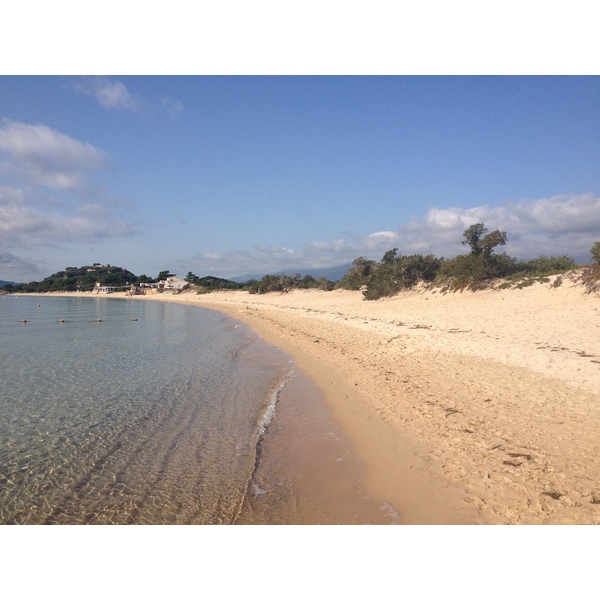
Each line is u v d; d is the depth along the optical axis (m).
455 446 7.25
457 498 5.75
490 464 6.49
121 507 6.30
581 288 21.36
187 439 8.95
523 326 17.48
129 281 142.38
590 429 7.40
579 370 10.76
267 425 9.62
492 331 17.22
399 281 36.62
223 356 19.00
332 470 7.09
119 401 11.98
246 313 43.66
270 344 21.56
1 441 9.05
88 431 9.61
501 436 7.43
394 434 8.17
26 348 23.11
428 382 11.27
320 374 13.91
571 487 5.64
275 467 7.42
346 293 49.19
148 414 10.73
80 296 125.81
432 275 35.59
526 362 12.01
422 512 5.57
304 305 44.03
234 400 11.79
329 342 19.91
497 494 5.69
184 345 23.33
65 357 19.91
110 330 32.72
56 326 36.53
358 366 14.19
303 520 5.70
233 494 6.57
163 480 7.12
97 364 17.92
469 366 12.34
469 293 28.34
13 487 6.99
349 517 5.67
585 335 14.72
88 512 6.18
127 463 7.85
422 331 19.20
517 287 25.97
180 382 14.07
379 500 6.02
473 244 29.47
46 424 10.14
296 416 10.04
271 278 73.38
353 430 8.71
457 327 19.27
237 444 8.59
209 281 111.25
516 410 8.58
